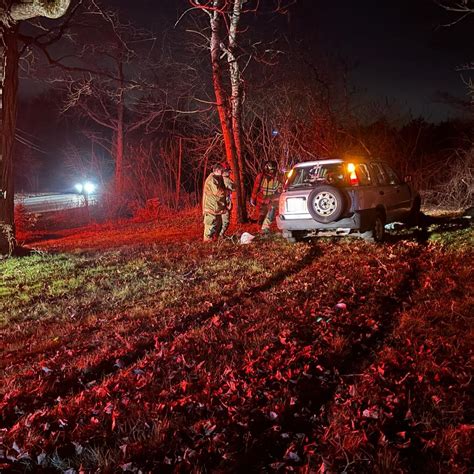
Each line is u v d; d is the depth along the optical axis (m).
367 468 3.09
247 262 9.45
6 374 5.18
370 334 5.23
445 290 6.46
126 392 4.36
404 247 9.57
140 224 22.77
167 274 9.23
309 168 10.75
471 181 17.64
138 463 3.27
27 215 24.41
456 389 3.94
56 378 4.86
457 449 3.19
